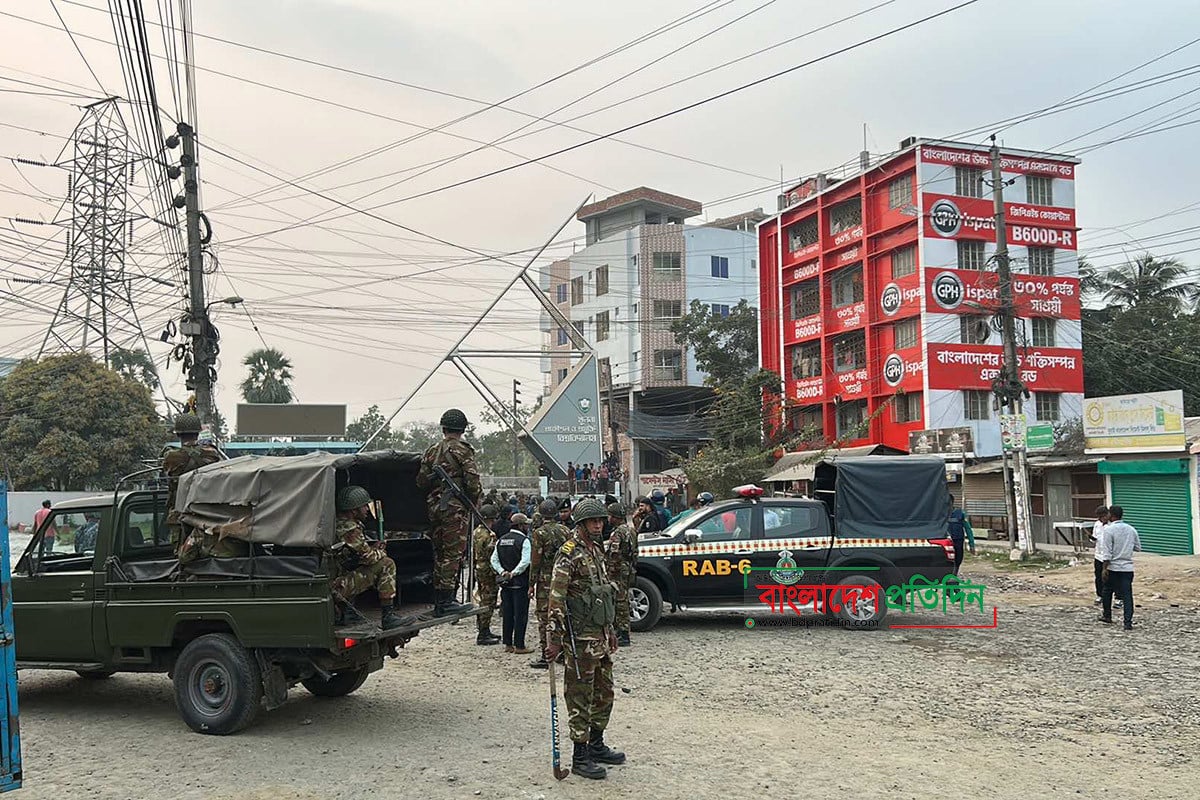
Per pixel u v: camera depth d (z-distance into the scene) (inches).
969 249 1546.5
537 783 239.1
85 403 1605.6
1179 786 240.5
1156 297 1854.1
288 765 257.1
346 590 288.2
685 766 255.3
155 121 557.6
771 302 1962.4
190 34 511.2
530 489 1739.7
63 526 329.4
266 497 290.5
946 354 1508.4
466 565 337.4
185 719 294.4
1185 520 941.8
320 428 1422.2
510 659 434.0
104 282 1594.5
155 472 338.6
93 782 242.2
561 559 248.2
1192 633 493.4
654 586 503.5
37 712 326.3
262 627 286.5
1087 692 353.1
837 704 334.0
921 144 1512.1
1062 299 1573.6
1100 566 532.4
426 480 326.3
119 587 310.7
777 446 1684.3
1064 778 247.0
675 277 2210.9
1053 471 1144.8
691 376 2166.6
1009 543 1096.2
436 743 280.4
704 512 524.4
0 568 204.5
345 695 350.9
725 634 495.5
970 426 1512.1
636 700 341.1
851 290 1748.3
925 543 514.9
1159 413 969.5
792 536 517.0
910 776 248.1
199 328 756.6
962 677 380.8
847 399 1701.5
